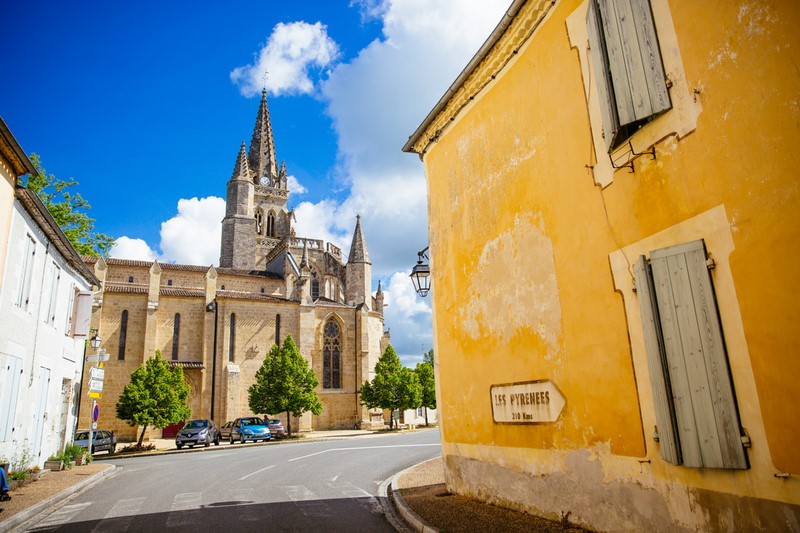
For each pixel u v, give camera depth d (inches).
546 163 300.7
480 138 383.9
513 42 334.6
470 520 305.9
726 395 181.0
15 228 539.5
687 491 198.2
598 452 249.8
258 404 1583.4
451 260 424.8
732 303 182.2
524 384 314.2
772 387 167.5
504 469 333.1
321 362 1951.3
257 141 3169.3
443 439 426.3
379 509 381.1
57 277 708.0
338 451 903.1
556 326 286.0
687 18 201.8
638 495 223.1
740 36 182.5
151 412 1284.4
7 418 548.4
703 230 194.7
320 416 1903.3
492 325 355.6
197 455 975.0
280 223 3002.0
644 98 217.3
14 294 549.0
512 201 336.2
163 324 1738.4
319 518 347.9
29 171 528.7
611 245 244.1
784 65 168.2
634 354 227.5
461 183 411.8
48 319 682.2
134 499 445.1
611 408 241.3
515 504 319.0
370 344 2100.1
